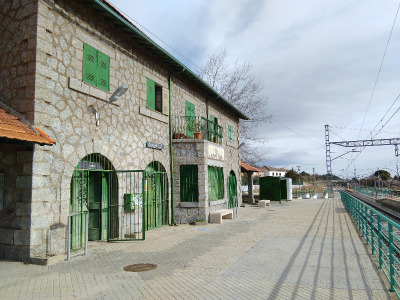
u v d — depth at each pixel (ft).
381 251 21.02
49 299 16.21
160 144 41.47
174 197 44.34
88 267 21.98
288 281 18.62
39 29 24.39
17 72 24.52
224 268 21.61
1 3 25.96
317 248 27.50
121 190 33.32
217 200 51.01
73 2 28.09
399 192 95.50
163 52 39.78
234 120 76.23
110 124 32.17
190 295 16.62
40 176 23.76
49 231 24.39
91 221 31.48
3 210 24.02
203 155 44.09
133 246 28.89
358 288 17.25
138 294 16.83
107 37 32.48
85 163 29.84
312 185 240.53
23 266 22.04
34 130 22.94
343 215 55.21
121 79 34.45
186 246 28.84
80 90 27.99
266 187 89.51
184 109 49.67
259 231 37.19
